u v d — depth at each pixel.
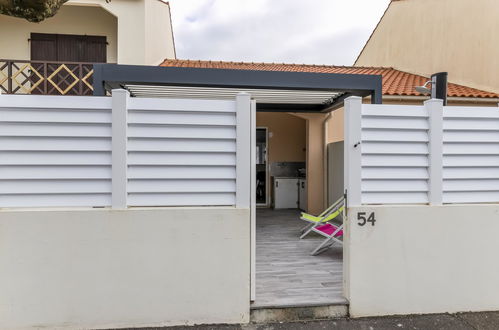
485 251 2.78
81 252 2.42
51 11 2.38
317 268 3.71
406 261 2.71
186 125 2.50
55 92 6.36
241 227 2.53
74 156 2.40
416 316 2.72
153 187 2.48
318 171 7.36
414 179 2.74
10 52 6.63
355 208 2.65
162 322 2.50
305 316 2.67
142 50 6.17
